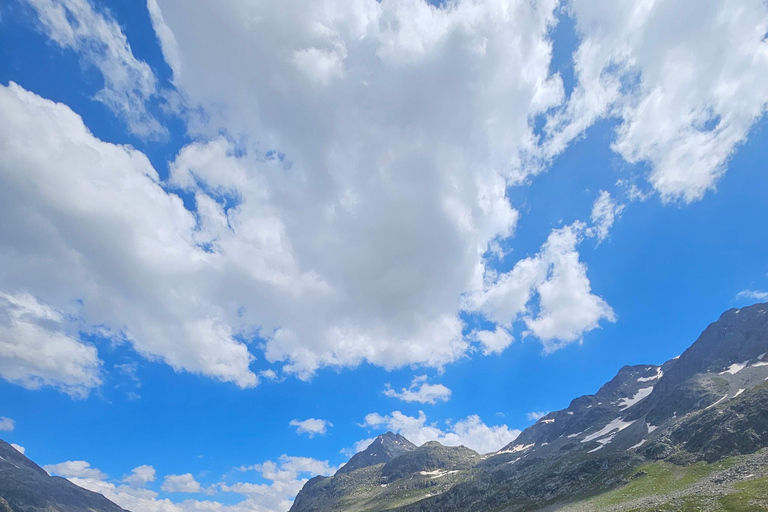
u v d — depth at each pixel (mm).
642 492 174125
